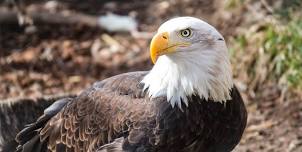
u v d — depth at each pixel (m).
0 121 11.13
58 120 9.77
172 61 8.90
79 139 9.48
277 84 14.06
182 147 9.03
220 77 8.96
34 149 9.93
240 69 14.52
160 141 8.91
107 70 15.74
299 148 12.28
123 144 8.95
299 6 15.23
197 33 8.81
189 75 8.90
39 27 17.55
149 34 17.23
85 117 9.45
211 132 9.08
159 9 18.41
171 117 8.89
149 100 9.03
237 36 15.50
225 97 9.06
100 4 18.86
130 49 16.59
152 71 9.14
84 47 16.75
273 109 13.56
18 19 17.48
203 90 8.92
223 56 8.96
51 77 15.47
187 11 17.98
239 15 16.81
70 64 16.06
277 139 12.62
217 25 16.78
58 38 17.17
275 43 14.37
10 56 16.41
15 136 10.76
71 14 17.98
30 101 11.28
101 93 9.45
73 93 13.98
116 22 17.56
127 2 19.02
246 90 14.16
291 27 14.48
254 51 14.50
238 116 9.23
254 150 12.33
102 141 9.27
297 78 13.88
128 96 9.21
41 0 18.94
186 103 8.92
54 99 11.43
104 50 16.59
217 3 17.98
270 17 15.43
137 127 8.95
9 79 15.36
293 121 13.12
